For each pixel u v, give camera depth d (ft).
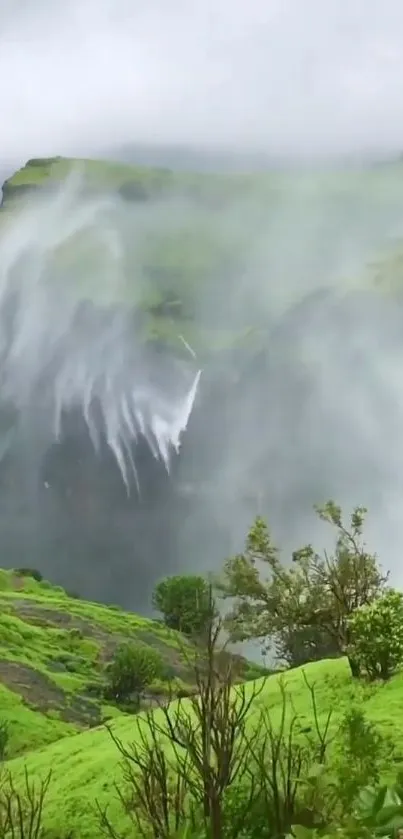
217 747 20.16
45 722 57.36
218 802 19.71
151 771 21.71
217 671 21.81
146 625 88.17
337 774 21.40
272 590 46.93
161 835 20.62
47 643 77.51
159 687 64.18
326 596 44.19
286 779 21.84
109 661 74.59
